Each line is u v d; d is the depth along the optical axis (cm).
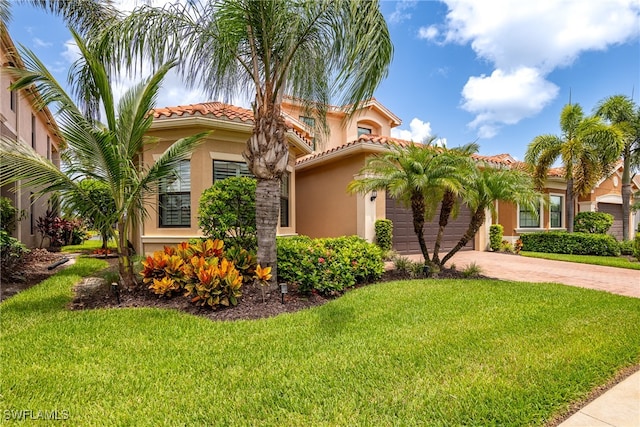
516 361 387
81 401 317
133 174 702
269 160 652
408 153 935
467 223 1691
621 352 412
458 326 501
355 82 571
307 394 325
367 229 1336
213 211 771
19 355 409
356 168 1389
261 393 327
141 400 318
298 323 523
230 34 645
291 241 849
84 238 1881
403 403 308
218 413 297
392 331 485
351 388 334
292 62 684
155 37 620
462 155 927
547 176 1723
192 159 1059
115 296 671
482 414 293
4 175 559
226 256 719
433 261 986
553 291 719
